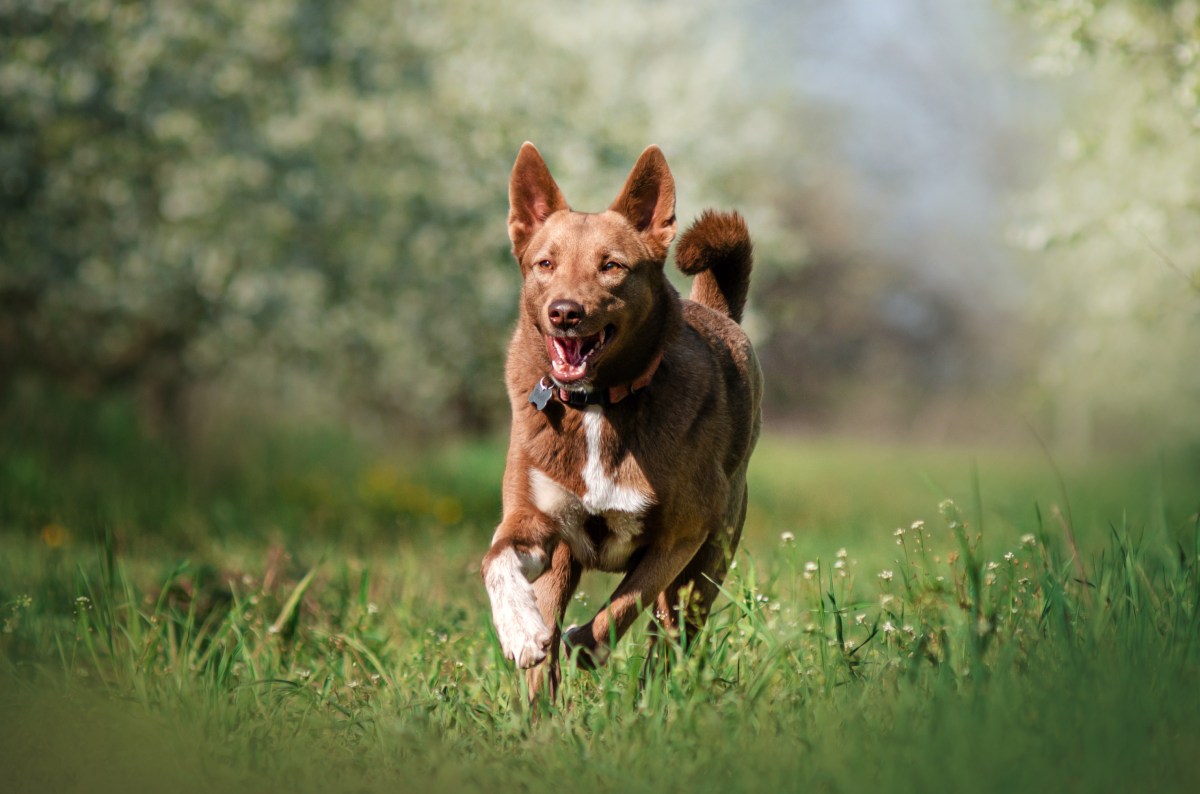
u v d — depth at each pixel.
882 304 50.28
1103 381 21.03
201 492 14.59
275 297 16.56
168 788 4.18
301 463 17.28
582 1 20.72
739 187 21.89
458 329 20.11
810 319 46.41
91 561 9.16
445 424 26.81
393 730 4.52
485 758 4.41
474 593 8.27
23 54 13.87
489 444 24.56
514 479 5.76
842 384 48.62
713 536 6.07
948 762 3.65
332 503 15.02
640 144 19.17
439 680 5.66
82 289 15.79
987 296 48.91
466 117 17.58
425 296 18.75
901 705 4.16
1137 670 4.17
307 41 16.08
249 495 14.70
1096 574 5.38
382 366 21.14
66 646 5.86
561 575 5.83
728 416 6.11
